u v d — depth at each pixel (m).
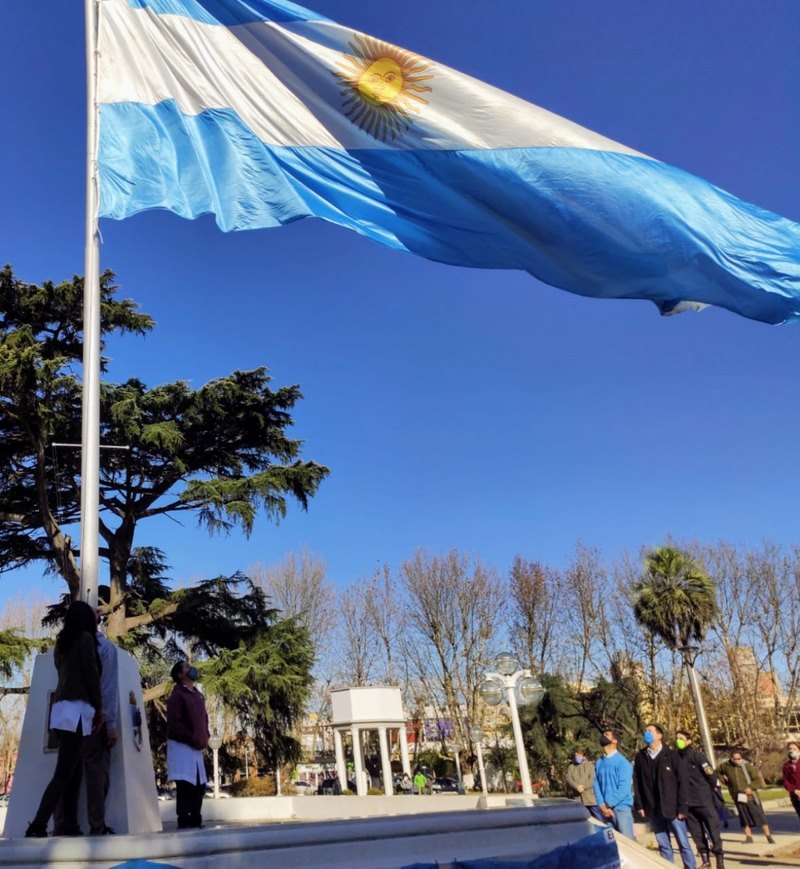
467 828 5.27
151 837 4.45
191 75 7.69
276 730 22.41
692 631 29.44
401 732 28.09
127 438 22.02
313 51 7.77
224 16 7.88
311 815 17.55
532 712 35.25
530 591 42.12
